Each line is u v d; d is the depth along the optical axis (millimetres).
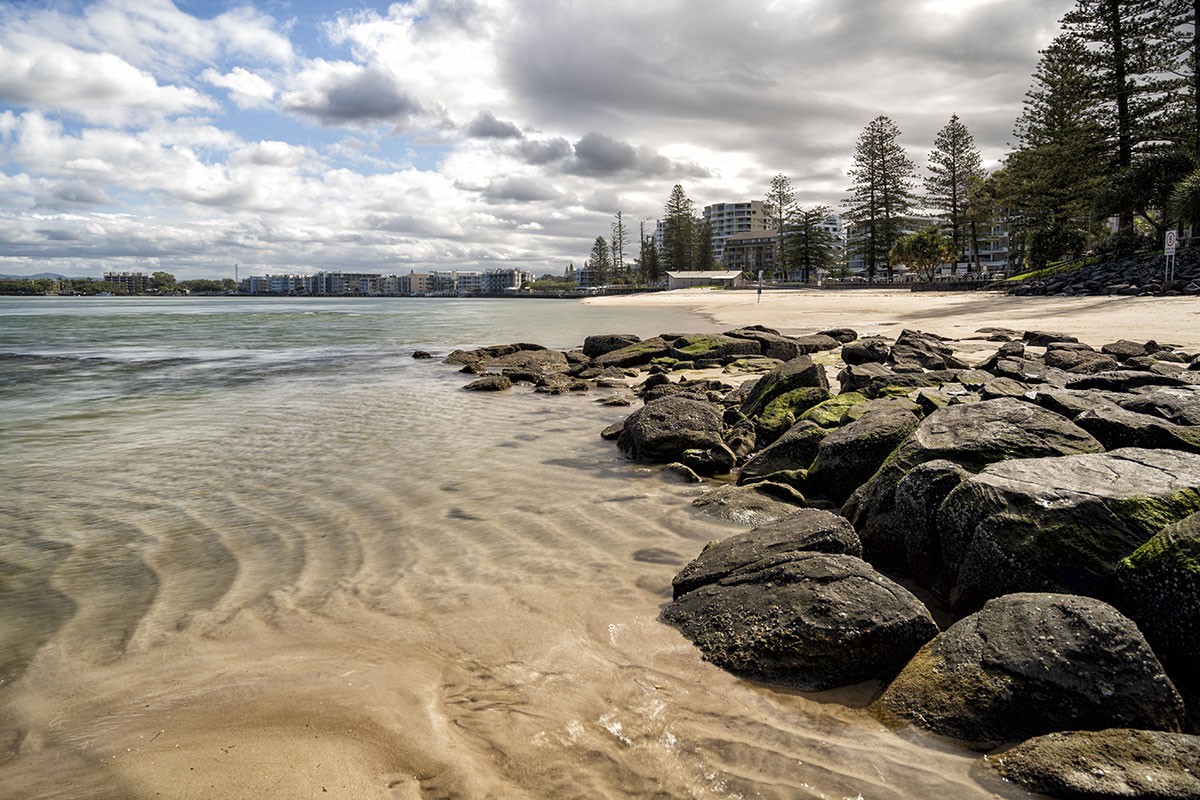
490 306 88938
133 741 2934
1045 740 2762
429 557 5191
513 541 5523
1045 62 46312
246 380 16297
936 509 4555
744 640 3631
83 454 8648
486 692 3326
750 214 196375
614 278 145750
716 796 2621
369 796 2568
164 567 5023
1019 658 3053
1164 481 4098
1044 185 45469
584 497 6730
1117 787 2480
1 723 3133
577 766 2781
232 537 5652
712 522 5941
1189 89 39375
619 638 3883
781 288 81438
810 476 6586
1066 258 45688
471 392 14148
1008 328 22359
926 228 84312
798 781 2707
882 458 6211
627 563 5047
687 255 119625
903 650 3486
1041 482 4168
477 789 2625
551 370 17984
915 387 9992
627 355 18531
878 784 2688
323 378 16672
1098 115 41625
